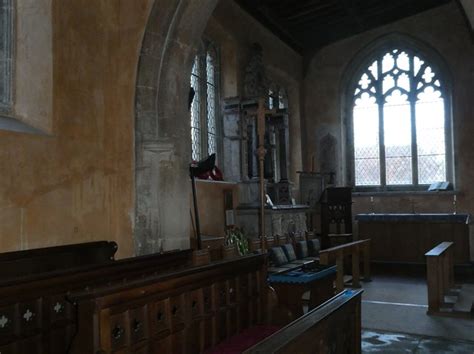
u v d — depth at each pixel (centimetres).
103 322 312
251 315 490
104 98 598
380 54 1470
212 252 718
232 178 1079
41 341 386
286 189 1141
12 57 507
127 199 601
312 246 1109
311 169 1440
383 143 1470
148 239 599
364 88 1498
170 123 628
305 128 1509
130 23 612
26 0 519
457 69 1352
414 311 789
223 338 441
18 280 362
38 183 499
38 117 513
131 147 604
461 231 1309
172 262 532
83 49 569
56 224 518
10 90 504
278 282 674
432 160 1415
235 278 467
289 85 1483
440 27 1372
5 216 462
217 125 1138
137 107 603
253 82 1157
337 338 346
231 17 1123
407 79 1447
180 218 637
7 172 466
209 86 1128
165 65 625
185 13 622
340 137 1482
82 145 559
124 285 330
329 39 1463
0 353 354
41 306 385
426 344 609
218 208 1002
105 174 591
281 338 266
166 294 373
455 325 698
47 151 512
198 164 721
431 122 1418
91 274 426
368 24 1404
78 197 548
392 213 1402
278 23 1261
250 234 1006
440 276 805
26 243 482
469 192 1324
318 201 1354
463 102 1343
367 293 950
